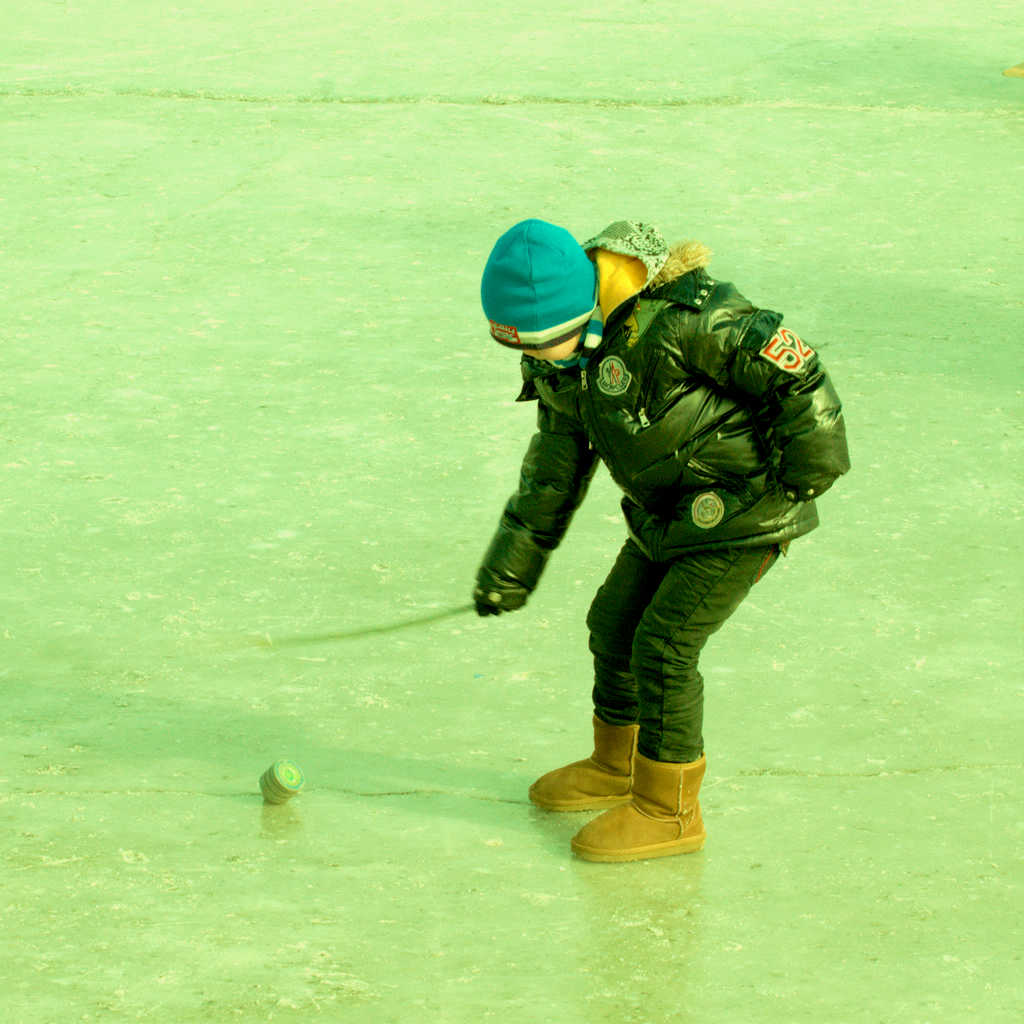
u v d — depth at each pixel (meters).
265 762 6.50
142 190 15.28
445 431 10.09
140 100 18.64
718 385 5.16
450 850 5.89
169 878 5.64
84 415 10.27
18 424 10.11
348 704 6.99
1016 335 11.54
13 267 13.17
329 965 5.12
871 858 5.79
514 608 5.94
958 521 8.76
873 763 6.46
